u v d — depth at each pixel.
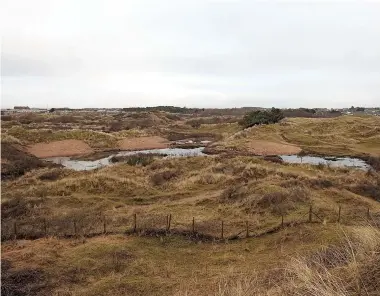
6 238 14.80
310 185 21.94
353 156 43.00
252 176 25.95
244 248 13.70
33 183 26.56
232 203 19.73
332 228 13.93
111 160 41.94
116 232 15.24
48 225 16.73
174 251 13.46
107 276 11.21
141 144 56.16
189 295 9.23
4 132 49.81
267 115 66.44
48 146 49.34
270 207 18.05
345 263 6.68
